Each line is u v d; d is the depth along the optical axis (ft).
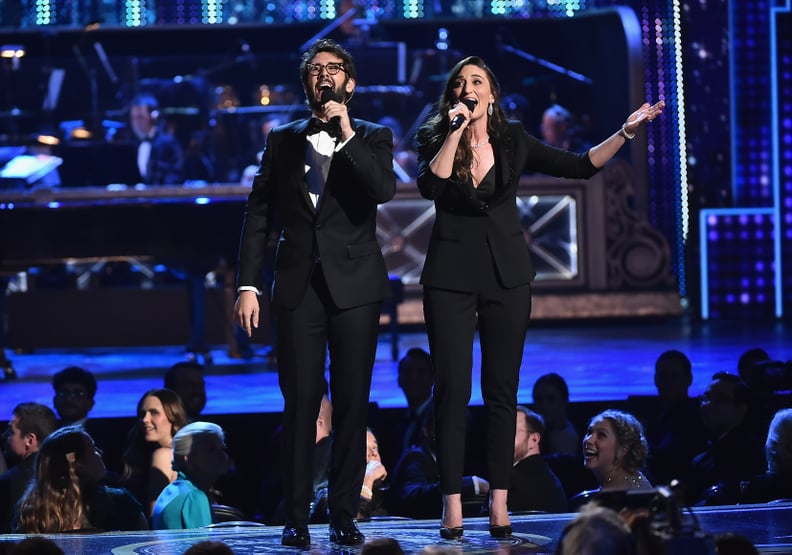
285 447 41.24
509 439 42.06
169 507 54.13
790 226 158.10
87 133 148.97
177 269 116.26
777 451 54.60
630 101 152.25
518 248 42.04
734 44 157.58
